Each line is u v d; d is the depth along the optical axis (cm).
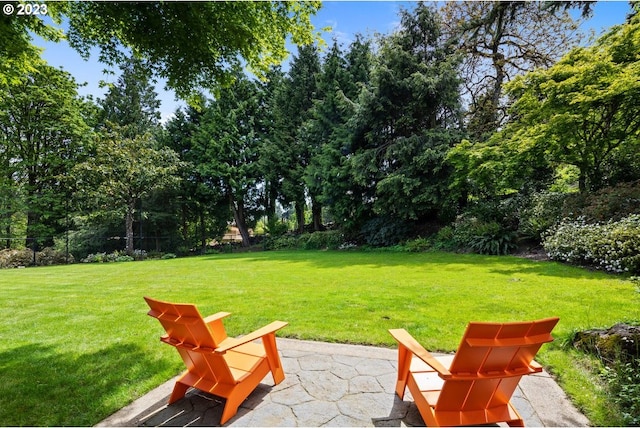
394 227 1437
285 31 514
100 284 778
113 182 1667
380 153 1439
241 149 2161
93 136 1842
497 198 1209
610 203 791
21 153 1742
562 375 287
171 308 236
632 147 901
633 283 554
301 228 2122
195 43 454
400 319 438
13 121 1684
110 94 2312
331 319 450
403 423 230
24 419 241
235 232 3006
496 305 479
